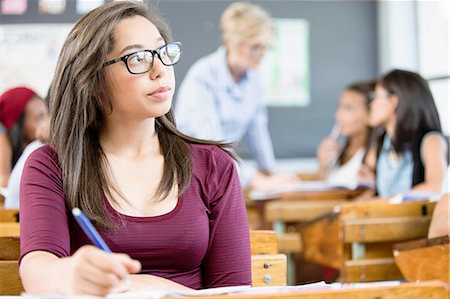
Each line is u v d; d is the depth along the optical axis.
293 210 4.54
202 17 6.47
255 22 6.11
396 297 1.29
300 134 6.73
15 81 6.39
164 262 1.74
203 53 6.43
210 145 1.91
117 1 1.79
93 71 1.73
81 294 1.26
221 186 1.84
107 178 1.76
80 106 1.76
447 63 6.37
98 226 1.70
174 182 1.78
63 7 6.40
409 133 4.37
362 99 5.57
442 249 2.53
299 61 6.74
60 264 1.37
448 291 1.31
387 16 6.75
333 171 5.83
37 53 6.40
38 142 3.77
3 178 4.17
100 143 1.80
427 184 4.27
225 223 1.82
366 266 3.17
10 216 2.90
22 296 1.36
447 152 4.36
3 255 1.94
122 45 1.72
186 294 1.36
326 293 1.28
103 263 1.23
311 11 6.77
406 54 6.74
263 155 6.57
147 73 1.72
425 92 4.39
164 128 1.86
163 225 1.73
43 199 1.69
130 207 1.74
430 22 6.59
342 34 6.82
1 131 4.17
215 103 6.27
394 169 4.48
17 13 6.39
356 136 5.65
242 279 1.81
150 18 1.81
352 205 3.19
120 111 1.76
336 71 6.82
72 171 1.74
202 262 1.83
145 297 1.33
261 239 2.05
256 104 6.48
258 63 6.20
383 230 3.13
